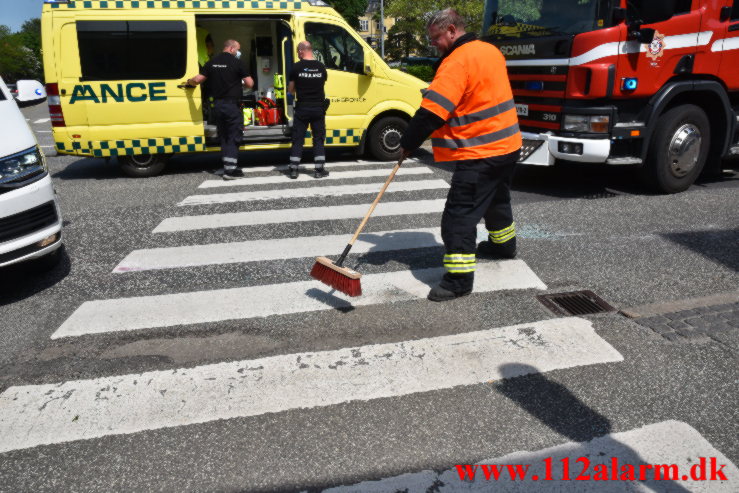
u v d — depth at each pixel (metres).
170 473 2.35
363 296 3.97
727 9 5.94
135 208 6.43
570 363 3.06
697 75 6.09
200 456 2.45
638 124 5.87
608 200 6.16
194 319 3.69
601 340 3.27
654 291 3.92
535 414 2.66
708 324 3.43
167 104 7.85
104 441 2.55
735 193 6.32
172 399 2.84
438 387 2.88
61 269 4.62
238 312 3.78
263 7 8.03
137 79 7.69
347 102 8.48
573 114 5.85
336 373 3.03
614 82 5.60
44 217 4.10
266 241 5.17
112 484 2.30
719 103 6.23
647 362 3.05
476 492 2.20
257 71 10.59
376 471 2.33
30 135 4.16
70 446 2.53
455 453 2.42
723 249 4.64
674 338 3.28
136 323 3.66
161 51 7.71
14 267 4.61
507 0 6.82
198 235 5.39
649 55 5.69
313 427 2.61
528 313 3.64
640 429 2.54
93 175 8.47
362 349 3.26
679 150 6.12
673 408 2.68
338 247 4.97
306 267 4.54
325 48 8.31
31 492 2.28
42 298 4.08
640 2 5.57
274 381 2.97
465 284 3.84
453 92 3.40
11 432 2.62
